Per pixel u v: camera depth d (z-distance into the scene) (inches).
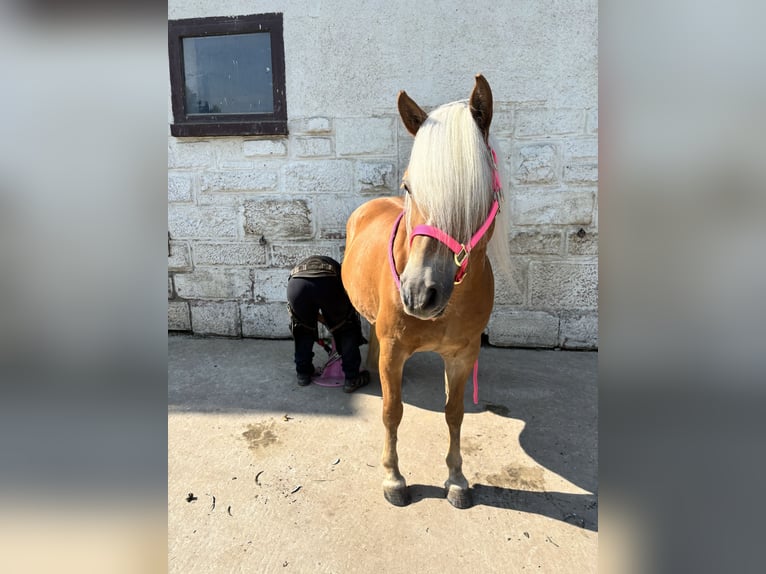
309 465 90.9
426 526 75.3
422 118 65.0
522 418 106.3
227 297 155.7
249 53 143.3
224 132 143.6
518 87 132.2
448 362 79.5
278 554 70.3
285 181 146.1
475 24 131.4
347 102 139.6
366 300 88.3
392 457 81.0
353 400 115.1
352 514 78.2
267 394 118.4
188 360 139.5
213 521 76.9
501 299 142.3
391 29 134.6
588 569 67.0
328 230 147.0
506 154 135.3
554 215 135.4
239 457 93.5
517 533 73.6
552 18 128.2
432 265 54.4
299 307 111.7
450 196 53.0
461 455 90.6
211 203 150.3
